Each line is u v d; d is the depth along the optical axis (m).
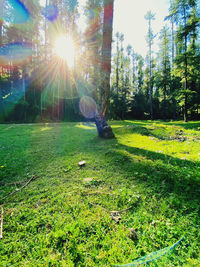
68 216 1.50
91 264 1.02
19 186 2.18
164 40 16.77
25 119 15.83
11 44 14.71
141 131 5.61
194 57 10.48
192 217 1.40
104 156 3.28
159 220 1.40
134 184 2.06
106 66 5.11
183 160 2.60
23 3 14.06
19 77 16.89
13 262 1.06
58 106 18.05
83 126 10.35
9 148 4.20
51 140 5.25
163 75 18.05
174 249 1.10
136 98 25.72
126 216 1.48
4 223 1.44
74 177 2.40
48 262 1.04
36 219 1.48
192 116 14.38
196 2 9.16
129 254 1.08
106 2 4.80
